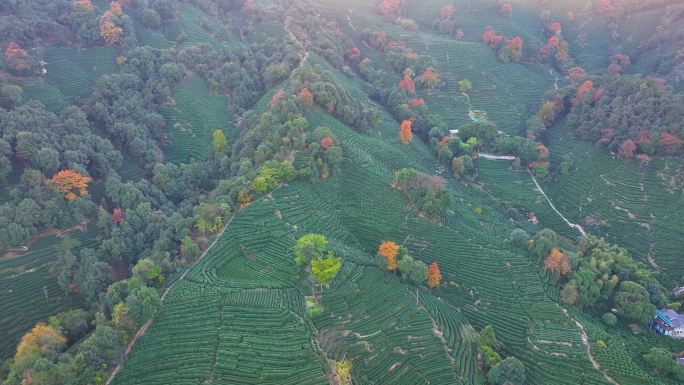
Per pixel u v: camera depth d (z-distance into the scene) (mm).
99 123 123688
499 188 139250
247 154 116000
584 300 98750
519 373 78750
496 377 79000
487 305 97438
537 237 109625
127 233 97438
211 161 126375
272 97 131250
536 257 107875
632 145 131875
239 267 91312
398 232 107688
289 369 71875
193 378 70500
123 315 74375
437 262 103688
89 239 98250
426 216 110750
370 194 113188
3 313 83812
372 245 105062
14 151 100500
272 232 97375
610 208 128875
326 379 71125
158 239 96938
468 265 104000
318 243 88625
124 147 124000
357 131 136375
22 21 130000
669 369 84625
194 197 113312
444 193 111438
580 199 134250
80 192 101562
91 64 137750
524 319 94562
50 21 136125
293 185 107500
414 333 84000
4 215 91000
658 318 97938
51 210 95812
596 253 108875
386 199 112750
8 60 120062
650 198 125812
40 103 113938
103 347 70812
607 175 134625
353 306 85812
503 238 114688
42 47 132875
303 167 109688
